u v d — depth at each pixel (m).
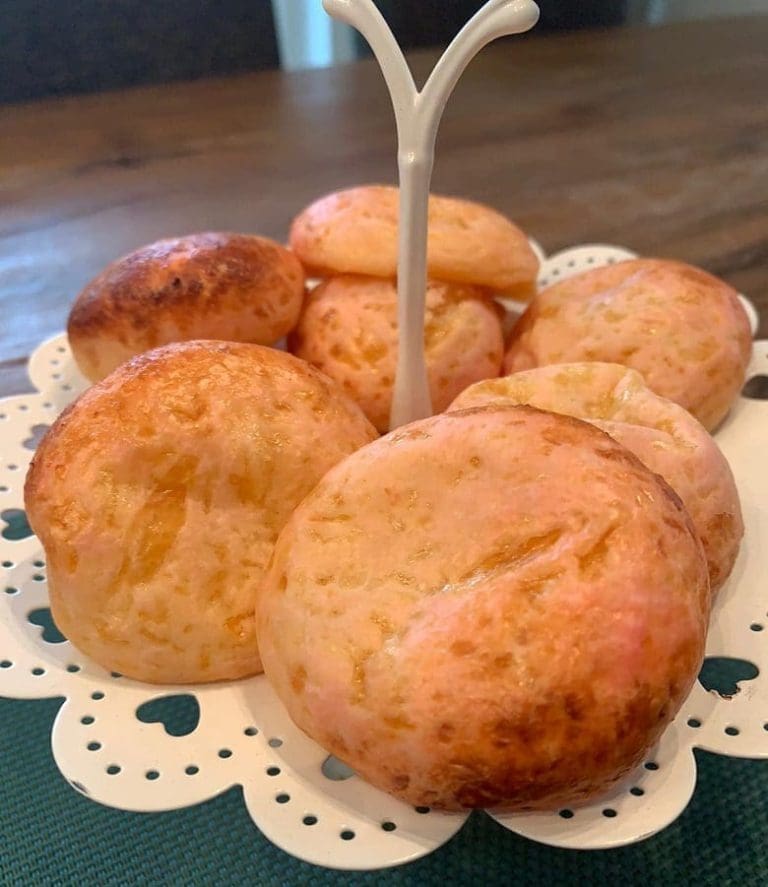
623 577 0.13
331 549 0.15
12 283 0.31
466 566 0.14
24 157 0.41
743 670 0.18
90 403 0.17
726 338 0.22
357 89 0.48
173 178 0.39
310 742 0.16
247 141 0.42
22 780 0.17
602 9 0.62
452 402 0.21
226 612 0.17
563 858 0.16
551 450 0.15
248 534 0.17
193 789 0.15
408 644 0.13
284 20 0.64
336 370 0.22
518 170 0.39
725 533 0.17
